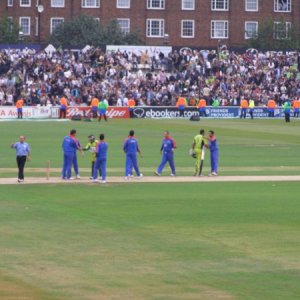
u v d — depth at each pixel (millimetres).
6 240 64812
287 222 73375
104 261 58375
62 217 74875
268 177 106562
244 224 72250
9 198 86062
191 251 61719
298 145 155250
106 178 103688
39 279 53562
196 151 107500
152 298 49781
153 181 101312
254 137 171875
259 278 54562
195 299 49688
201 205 82375
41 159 126312
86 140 156625
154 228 70125
